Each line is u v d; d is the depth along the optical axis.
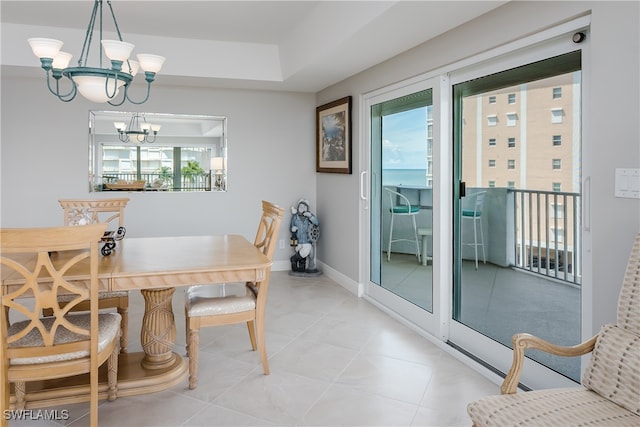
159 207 5.19
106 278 2.24
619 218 1.94
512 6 2.49
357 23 2.99
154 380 2.55
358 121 4.46
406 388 2.57
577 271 2.29
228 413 2.31
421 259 3.57
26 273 1.94
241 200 5.46
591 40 2.03
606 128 1.97
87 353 2.06
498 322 2.81
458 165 3.16
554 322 2.42
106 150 4.98
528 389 2.50
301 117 5.63
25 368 1.98
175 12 3.68
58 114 4.80
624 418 1.47
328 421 2.23
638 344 1.55
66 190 4.86
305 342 3.28
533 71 2.49
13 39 3.95
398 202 3.88
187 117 5.22
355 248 4.61
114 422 2.22
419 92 3.50
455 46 2.98
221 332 3.50
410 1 2.49
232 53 4.56
